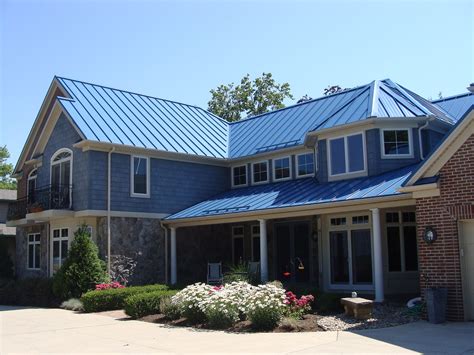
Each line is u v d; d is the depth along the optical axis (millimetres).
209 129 27781
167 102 28047
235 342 10727
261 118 28172
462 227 12766
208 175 25281
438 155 12898
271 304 12344
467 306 12508
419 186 13109
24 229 26188
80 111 22594
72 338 11883
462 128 12508
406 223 18375
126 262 21625
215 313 12852
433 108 21797
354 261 18562
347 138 19516
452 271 12539
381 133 18875
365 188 16922
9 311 18031
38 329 13383
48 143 24219
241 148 25828
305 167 22703
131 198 22188
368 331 11500
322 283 19469
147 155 22984
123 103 25266
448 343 9930
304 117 25125
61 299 19578
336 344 10070
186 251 24016
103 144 21297
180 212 23469
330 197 17281
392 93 20688
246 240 24844
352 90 24906
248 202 21000
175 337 11688
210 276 22500
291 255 21844
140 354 9805
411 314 13148
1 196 35719
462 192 12539
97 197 21141
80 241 20016
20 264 26266
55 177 23531
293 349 9711
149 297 15484
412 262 18219
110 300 17406
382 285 15391
